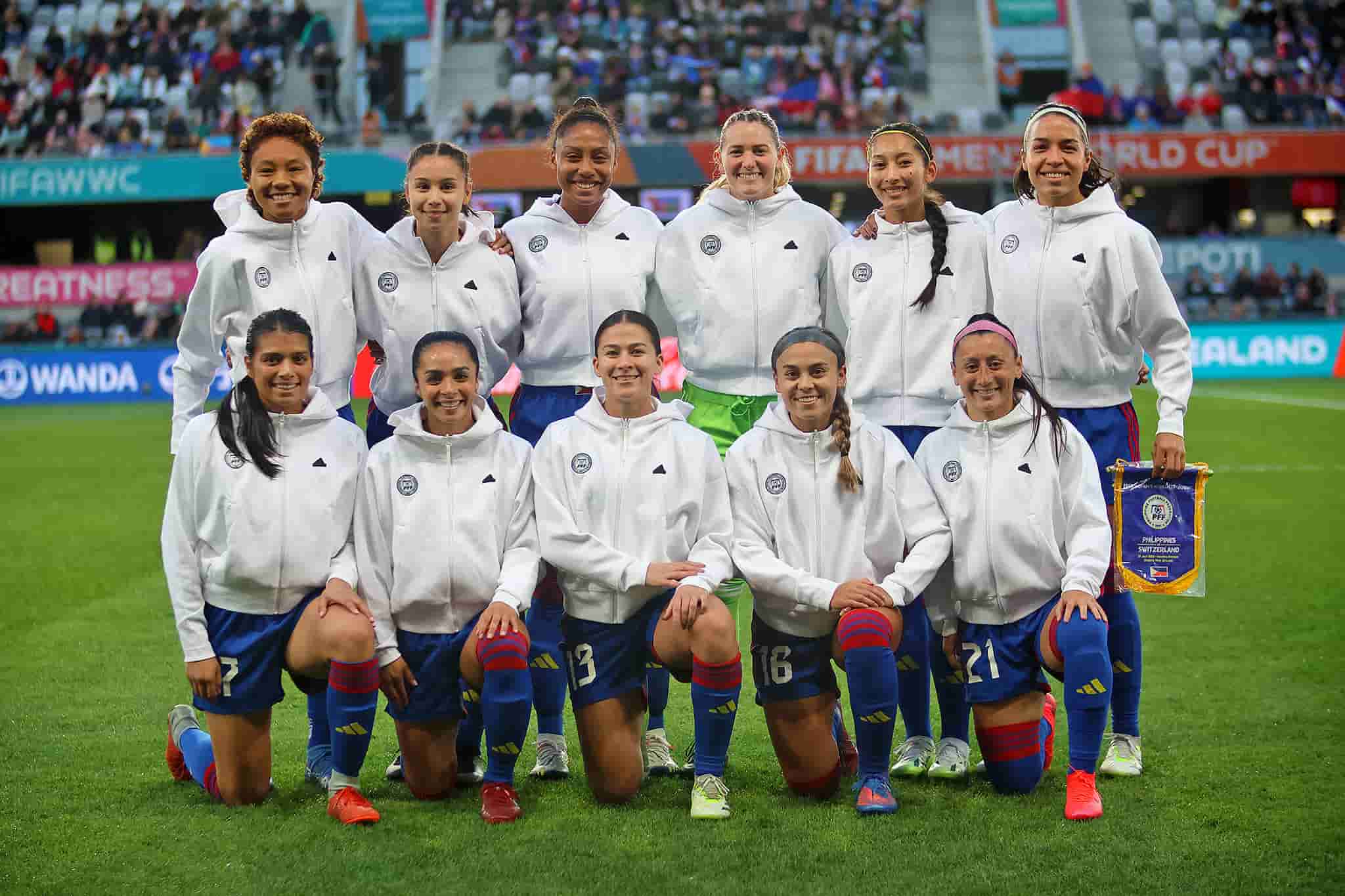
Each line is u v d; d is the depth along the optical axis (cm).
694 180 2291
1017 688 395
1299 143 2344
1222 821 367
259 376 390
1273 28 2719
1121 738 419
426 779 395
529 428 477
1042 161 426
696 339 481
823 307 490
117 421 1800
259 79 2511
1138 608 672
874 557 408
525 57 2658
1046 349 436
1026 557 396
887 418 454
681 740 469
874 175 446
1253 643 592
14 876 336
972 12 2770
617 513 405
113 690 535
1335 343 2247
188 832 368
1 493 1139
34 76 2595
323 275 443
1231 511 966
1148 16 2770
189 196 2344
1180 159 2348
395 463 400
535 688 421
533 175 2297
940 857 343
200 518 393
